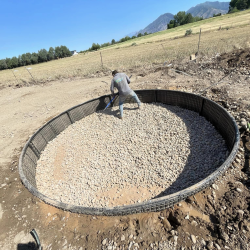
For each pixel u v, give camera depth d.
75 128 5.29
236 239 1.84
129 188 3.10
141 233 2.10
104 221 2.29
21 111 7.25
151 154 3.71
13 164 4.05
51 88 9.72
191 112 4.80
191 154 3.48
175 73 7.22
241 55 6.18
